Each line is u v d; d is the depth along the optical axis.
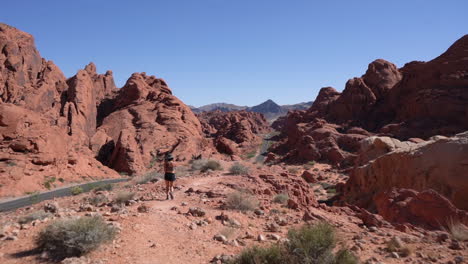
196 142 81.06
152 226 6.99
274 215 9.66
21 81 66.06
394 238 6.43
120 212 8.18
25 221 7.51
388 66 83.69
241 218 8.52
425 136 56.22
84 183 46.78
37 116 48.22
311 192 17.84
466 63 61.72
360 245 6.30
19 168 38.47
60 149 48.53
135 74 97.62
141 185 17.11
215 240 6.47
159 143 76.38
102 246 5.45
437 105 59.66
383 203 10.95
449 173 17.27
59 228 5.32
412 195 9.98
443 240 6.85
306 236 5.00
